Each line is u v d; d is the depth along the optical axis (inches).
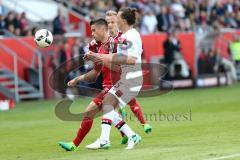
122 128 1638.8
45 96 3634.4
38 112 2915.8
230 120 2210.9
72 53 3528.5
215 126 2044.8
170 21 4345.5
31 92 3666.3
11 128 2319.1
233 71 4320.9
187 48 4183.1
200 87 4067.4
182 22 4446.4
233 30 4505.4
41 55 3673.7
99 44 1701.5
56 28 3858.3
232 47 4399.6
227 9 4845.0
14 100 3575.3
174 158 1412.4
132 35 1625.2
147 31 4239.7
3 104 3149.6
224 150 1507.1
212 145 1612.9
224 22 4781.0
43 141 1914.4
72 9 4325.8
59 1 4303.6
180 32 4247.0
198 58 4146.2
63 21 4005.9
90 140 1870.1
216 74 4178.2
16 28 3836.1
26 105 3316.9
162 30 4293.8
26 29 3875.5
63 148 1652.3
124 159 1434.5
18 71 3708.2
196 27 4586.6
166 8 4347.9
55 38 3678.6
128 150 1588.3
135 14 1644.9
